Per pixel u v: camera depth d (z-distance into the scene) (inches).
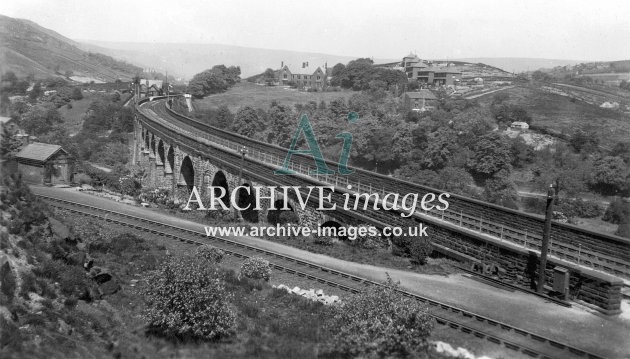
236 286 1036.5
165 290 794.2
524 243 1205.7
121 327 795.4
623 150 2829.7
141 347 737.0
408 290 1055.6
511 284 1104.2
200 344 770.8
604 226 2255.2
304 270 1184.2
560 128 3324.3
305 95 5177.2
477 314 922.1
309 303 964.6
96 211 1728.6
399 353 735.1
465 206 1467.8
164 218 1712.6
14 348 605.3
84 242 1149.1
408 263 1256.8
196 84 5447.8
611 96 4229.8
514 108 3531.0
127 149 3622.0
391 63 5536.4
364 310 762.2
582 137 2972.4
